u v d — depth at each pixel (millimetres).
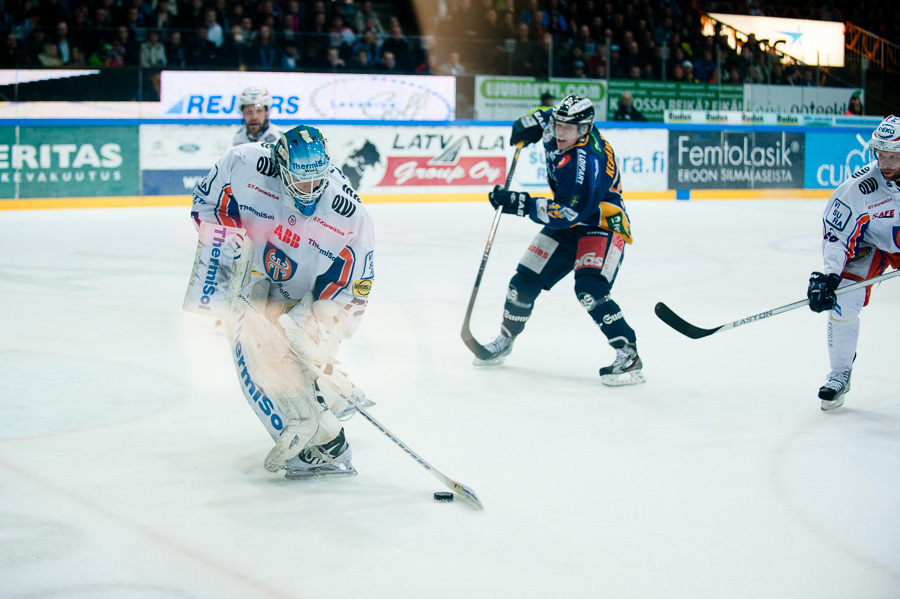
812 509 4000
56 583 3234
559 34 21828
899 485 4301
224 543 3590
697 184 20984
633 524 3820
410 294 9328
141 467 4430
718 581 3322
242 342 4188
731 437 5008
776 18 23703
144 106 17328
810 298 5344
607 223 6195
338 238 4176
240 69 18016
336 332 4262
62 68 16625
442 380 6164
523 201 6281
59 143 16516
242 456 4617
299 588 3232
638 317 8289
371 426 5148
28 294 9047
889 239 5430
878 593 3250
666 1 23547
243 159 4125
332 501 4039
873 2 26078
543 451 4742
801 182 22062
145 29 17188
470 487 4199
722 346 7219
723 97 21328
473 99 19562
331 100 18578
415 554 3512
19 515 3824
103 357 6617
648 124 20281
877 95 23156
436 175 19250
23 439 4809
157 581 3268
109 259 11328
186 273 10414
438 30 20375
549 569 3402
